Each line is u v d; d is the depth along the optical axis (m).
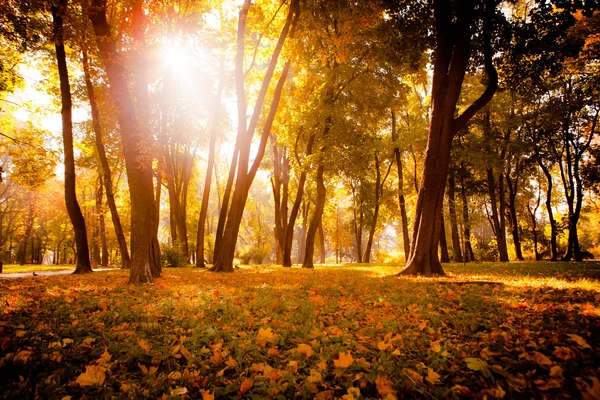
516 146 22.53
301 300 5.98
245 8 13.64
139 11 9.98
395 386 2.40
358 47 15.39
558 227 22.97
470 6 11.17
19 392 2.19
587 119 21.58
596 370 2.47
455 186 26.28
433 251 11.59
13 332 3.69
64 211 41.06
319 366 2.71
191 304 5.55
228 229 14.27
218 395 2.33
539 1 11.62
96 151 20.67
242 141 14.11
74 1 8.34
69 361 2.88
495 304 5.44
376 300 6.09
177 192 24.86
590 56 16.33
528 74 13.88
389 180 36.53
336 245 49.97
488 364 2.72
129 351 3.05
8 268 25.75
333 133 18.53
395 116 28.70
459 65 11.35
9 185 41.06
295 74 20.97
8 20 8.50
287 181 27.34
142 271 9.20
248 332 3.83
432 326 4.22
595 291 6.40
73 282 9.55
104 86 16.52
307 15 13.61
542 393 2.24
